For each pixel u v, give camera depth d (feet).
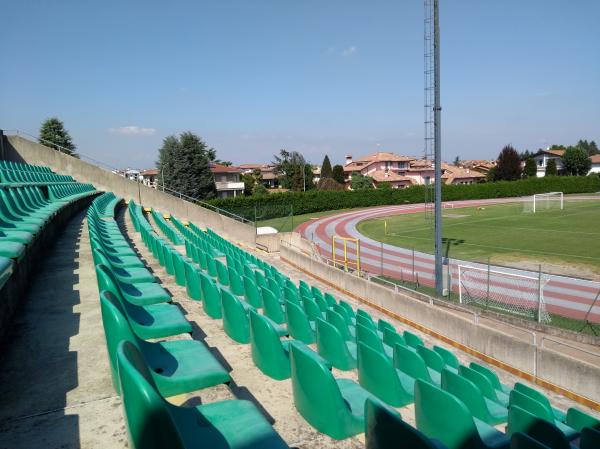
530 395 21.42
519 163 298.15
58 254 29.27
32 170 66.85
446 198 222.07
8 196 28.45
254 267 42.27
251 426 8.93
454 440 10.38
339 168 295.89
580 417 18.54
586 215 138.62
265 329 14.07
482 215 152.25
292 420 12.20
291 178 288.71
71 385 11.74
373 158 333.01
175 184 160.97
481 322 41.19
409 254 91.25
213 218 80.59
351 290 48.65
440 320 35.45
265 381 14.82
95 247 19.24
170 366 11.66
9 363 13.03
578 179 238.89
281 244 71.61
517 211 161.38
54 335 15.20
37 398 11.07
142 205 78.89
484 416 15.85
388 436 7.51
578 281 63.98
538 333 38.37
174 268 27.53
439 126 50.31
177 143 163.73
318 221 157.89
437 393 10.55
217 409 9.50
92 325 16.17
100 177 79.25
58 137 167.43
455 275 68.95
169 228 47.85
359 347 15.55
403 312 39.96
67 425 9.93
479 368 25.17
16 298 17.75
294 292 27.94
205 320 21.01
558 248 87.25
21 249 17.37
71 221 44.96
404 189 214.90
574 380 25.95
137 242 41.22
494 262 78.13
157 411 5.81
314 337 21.06
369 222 148.87
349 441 11.00
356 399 12.73
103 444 9.29
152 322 15.02
